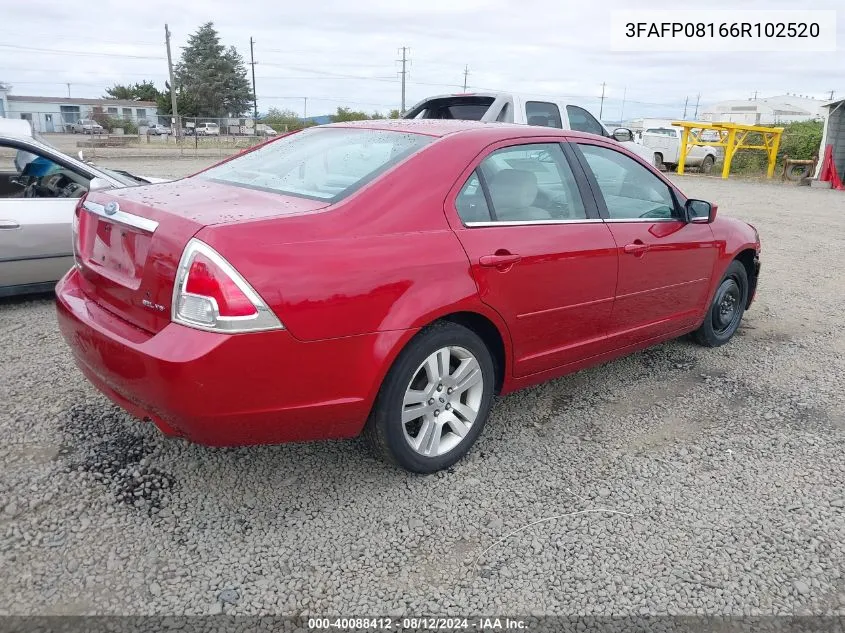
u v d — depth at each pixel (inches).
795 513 120.3
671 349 204.2
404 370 115.1
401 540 108.7
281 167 136.3
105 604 92.4
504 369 135.3
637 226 157.8
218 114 3065.9
